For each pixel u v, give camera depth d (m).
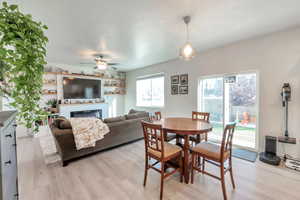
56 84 4.91
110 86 6.37
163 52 3.77
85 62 4.83
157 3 1.74
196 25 2.33
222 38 2.90
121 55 4.04
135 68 6.04
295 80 2.46
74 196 1.71
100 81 5.93
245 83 3.13
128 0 1.68
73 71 5.34
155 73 5.25
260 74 2.84
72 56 4.08
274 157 2.49
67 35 2.64
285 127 2.57
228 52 3.29
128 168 2.34
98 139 2.72
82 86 5.40
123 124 3.21
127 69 6.27
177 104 4.52
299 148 2.46
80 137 2.50
